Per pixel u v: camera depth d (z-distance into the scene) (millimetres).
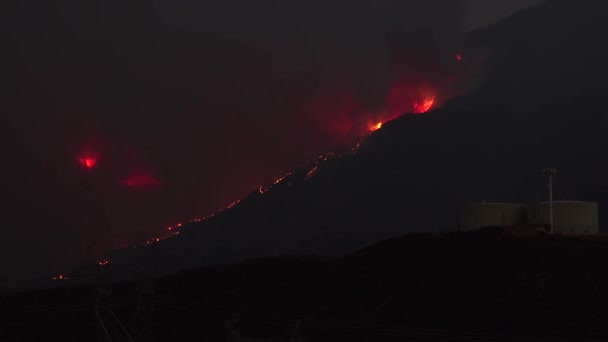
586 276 60500
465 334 56156
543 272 62219
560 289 59438
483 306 59500
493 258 66688
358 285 69812
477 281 63656
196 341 62250
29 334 67188
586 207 73562
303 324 63500
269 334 62438
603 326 53906
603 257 63094
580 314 55875
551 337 53500
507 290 60656
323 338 60406
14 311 72625
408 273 69688
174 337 63312
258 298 71375
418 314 61812
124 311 67875
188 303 71938
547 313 56688
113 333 60500
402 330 59438
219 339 62125
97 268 61406
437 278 66812
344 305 66375
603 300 57031
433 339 56219
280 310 68125
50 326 68438
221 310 69250
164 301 72438
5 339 66500
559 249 65500
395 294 66125
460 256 69312
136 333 62656
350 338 59438
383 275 70688
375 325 61062
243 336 60156
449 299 62375
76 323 68562
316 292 70062
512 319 56812
